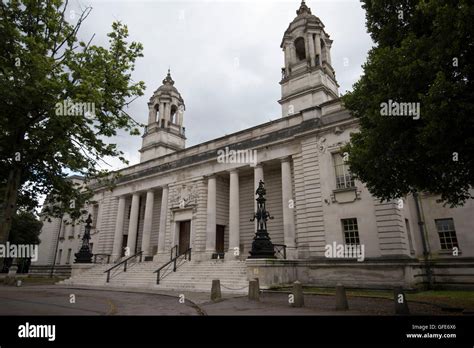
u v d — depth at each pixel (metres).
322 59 34.09
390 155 11.11
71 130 13.93
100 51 14.55
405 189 12.48
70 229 47.12
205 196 31.61
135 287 24.53
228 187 33.31
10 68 12.34
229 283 21.11
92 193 17.52
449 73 9.50
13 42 12.49
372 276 19.80
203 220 30.88
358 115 13.80
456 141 9.38
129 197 40.69
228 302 14.61
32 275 43.91
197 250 29.95
